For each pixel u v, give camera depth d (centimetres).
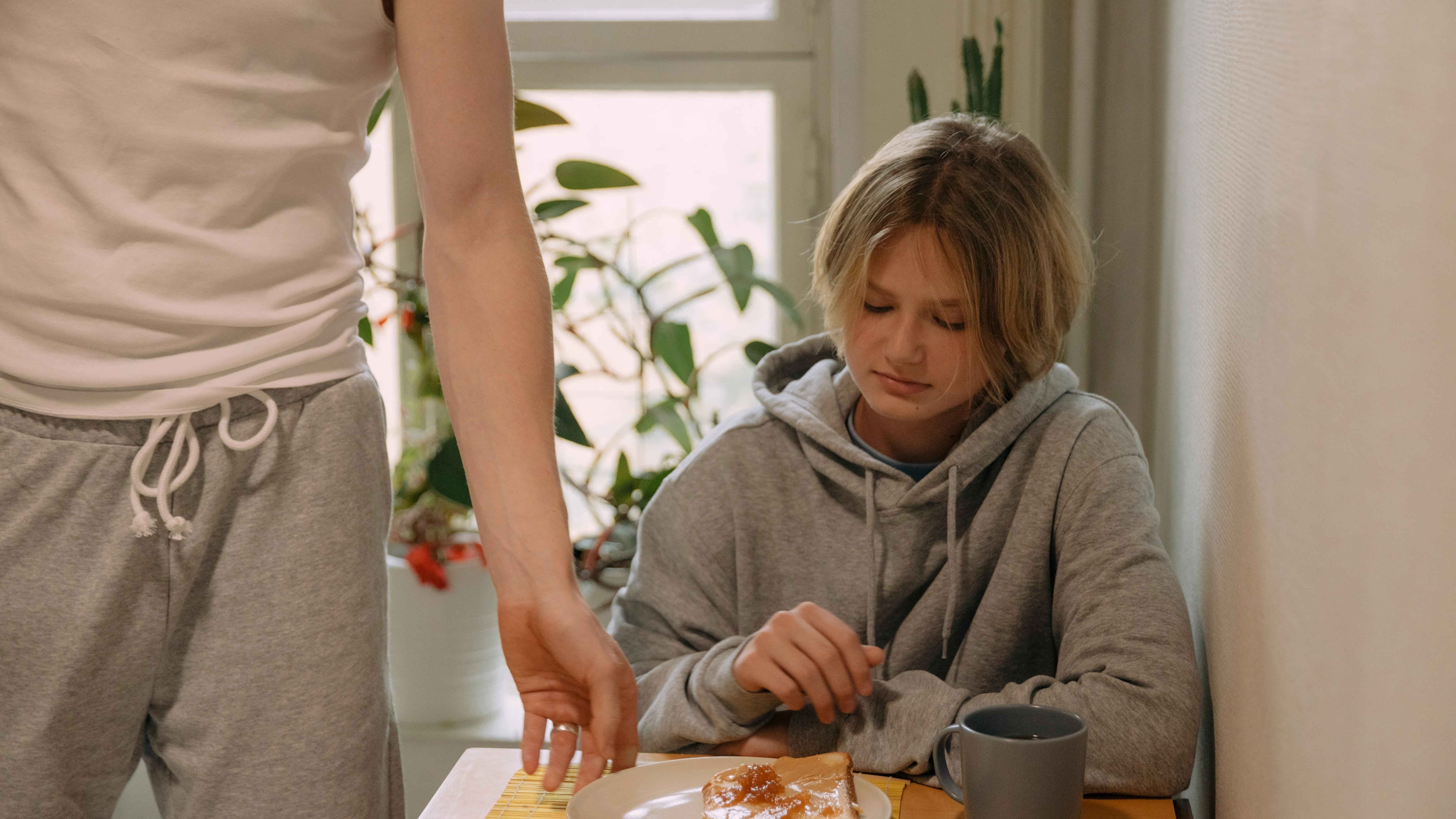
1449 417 35
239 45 65
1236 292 82
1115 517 103
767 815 76
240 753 70
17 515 66
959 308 101
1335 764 48
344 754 72
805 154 191
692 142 196
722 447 119
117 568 67
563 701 79
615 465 201
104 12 61
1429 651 36
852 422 118
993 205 101
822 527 115
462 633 170
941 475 110
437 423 189
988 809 73
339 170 73
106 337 65
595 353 181
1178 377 128
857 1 184
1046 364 108
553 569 75
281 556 70
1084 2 163
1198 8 113
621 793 81
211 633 70
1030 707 77
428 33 72
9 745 67
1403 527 39
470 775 90
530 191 176
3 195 64
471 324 75
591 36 192
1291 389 59
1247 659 73
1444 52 35
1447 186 35
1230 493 83
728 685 95
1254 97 76
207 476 69
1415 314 38
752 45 189
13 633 66
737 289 174
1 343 65
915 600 115
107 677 68
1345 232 48
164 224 64
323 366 72
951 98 170
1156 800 87
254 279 68
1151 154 163
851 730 93
